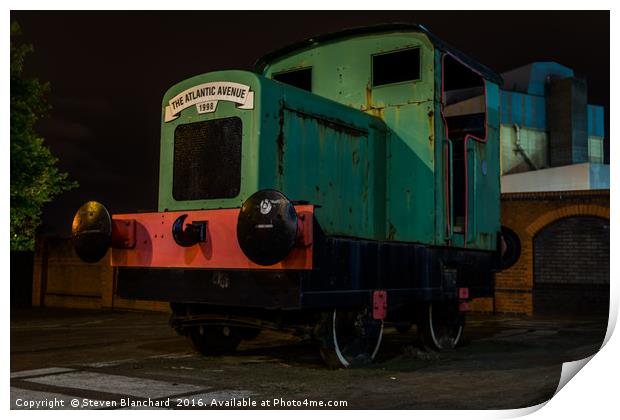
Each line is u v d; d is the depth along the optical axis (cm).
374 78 755
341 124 693
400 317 789
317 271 564
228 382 566
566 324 1199
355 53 768
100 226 627
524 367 669
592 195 1378
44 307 1789
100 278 1686
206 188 632
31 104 1448
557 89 3650
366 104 758
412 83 728
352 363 644
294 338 923
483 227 838
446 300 804
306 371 625
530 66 3778
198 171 639
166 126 668
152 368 640
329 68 783
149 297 632
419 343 818
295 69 806
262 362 683
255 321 636
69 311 1617
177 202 651
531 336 985
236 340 752
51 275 1819
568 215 1398
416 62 729
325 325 614
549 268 1423
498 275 1455
